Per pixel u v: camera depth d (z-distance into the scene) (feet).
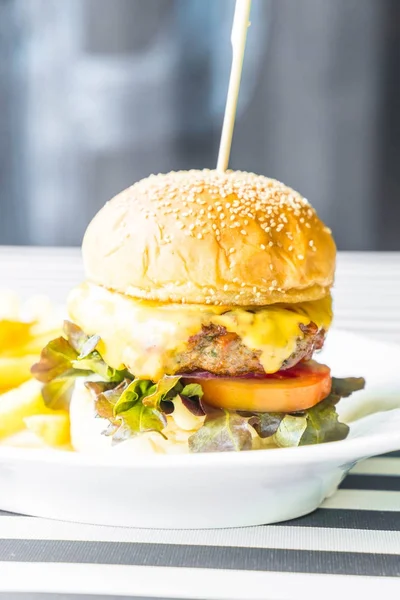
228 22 5.05
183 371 1.58
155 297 1.59
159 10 5.06
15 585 1.27
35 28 5.16
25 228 5.47
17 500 1.47
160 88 5.17
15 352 1.92
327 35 5.06
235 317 1.58
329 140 5.19
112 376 1.64
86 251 1.69
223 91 5.15
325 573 1.30
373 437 1.42
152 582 1.28
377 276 3.12
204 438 1.57
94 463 1.37
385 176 5.20
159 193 1.64
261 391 1.60
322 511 1.49
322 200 5.27
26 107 5.28
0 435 1.79
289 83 5.13
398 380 1.83
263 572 1.31
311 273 1.64
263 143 5.23
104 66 5.17
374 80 5.09
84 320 1.64
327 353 1.99
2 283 2.70
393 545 1.38
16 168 5.38
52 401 1.77
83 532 1.42
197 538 1.40
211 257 1.58
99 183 5.35
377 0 4.99
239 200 1.63
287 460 1.37
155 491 1.40
